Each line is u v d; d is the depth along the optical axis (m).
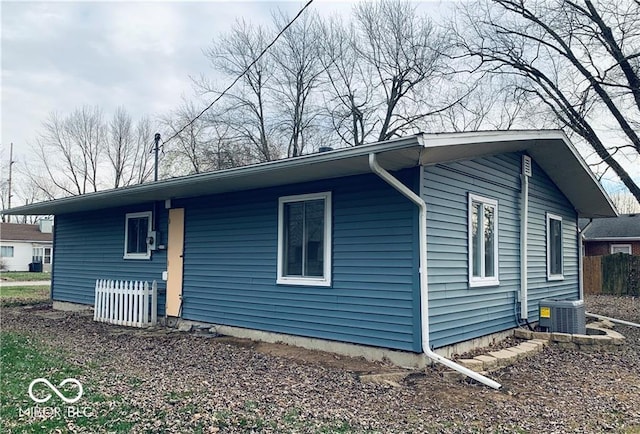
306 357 6.99
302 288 7.72
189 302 9.64
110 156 40.50
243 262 8.66
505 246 8.56
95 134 40.16
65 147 39.94
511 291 8.71
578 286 12.27
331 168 6.64
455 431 4.29
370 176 7.01
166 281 10.22
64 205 11.50
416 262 6.38
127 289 10.37
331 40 27.39
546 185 10.48
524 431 4.36
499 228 8.38
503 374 6.40
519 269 9.01
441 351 6.66
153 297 10.14
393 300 6.61
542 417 4.75
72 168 40.03
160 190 8.88
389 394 5.29
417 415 4.66
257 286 8.40
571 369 6.80
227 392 5.18
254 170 6.90
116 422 4.19
